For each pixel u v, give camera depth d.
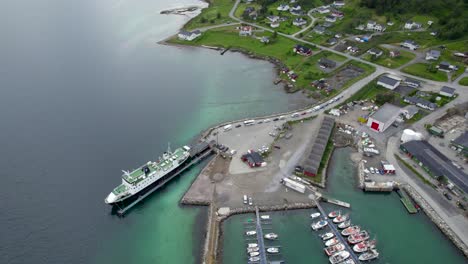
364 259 89.81
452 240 95.06
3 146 127.56
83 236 98.00
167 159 118.19
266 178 115.06
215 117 152.88
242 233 97.94
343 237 96.12
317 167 115.81
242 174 117.12
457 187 106.88
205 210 106.44
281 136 134.25
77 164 121.56
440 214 101.50
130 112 153.50
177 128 144.75
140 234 99.69
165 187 115.75
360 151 127.19
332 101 155.50
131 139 136.12
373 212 104.69
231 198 108.06
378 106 152.00
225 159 124.19
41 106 152.88
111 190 111.56
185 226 101.81
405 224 100.88
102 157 125.50
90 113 150.62
